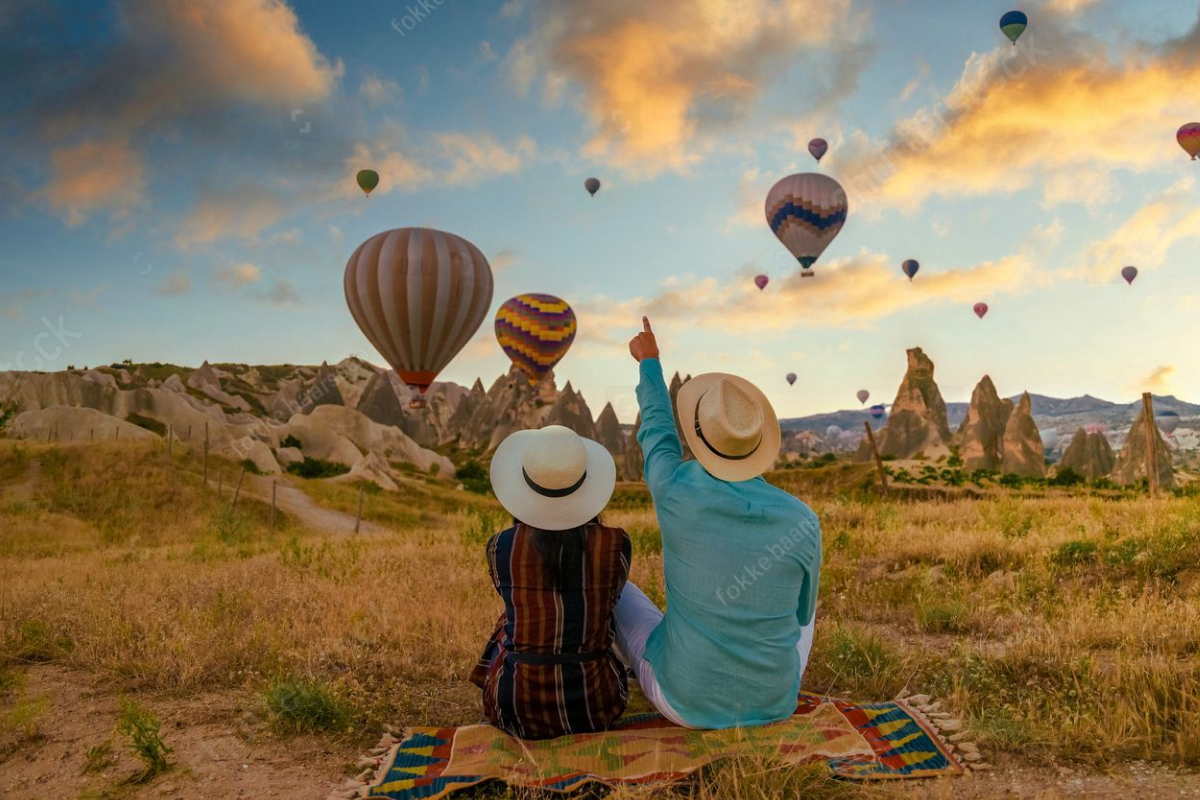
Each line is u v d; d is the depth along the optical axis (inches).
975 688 184.9
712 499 147.4
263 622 251.3
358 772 154.9
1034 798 135.1
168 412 4749.0
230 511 1354.6
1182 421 4992.6
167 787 149.9
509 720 157.8
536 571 153.7
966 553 335.9
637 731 158.6
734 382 152.0
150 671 211.6
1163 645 202.1
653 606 176.9
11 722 177.8
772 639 151.9
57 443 1849.2
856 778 141.6
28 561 755.4
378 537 613.3
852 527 477.7
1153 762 147.2
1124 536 332.2
